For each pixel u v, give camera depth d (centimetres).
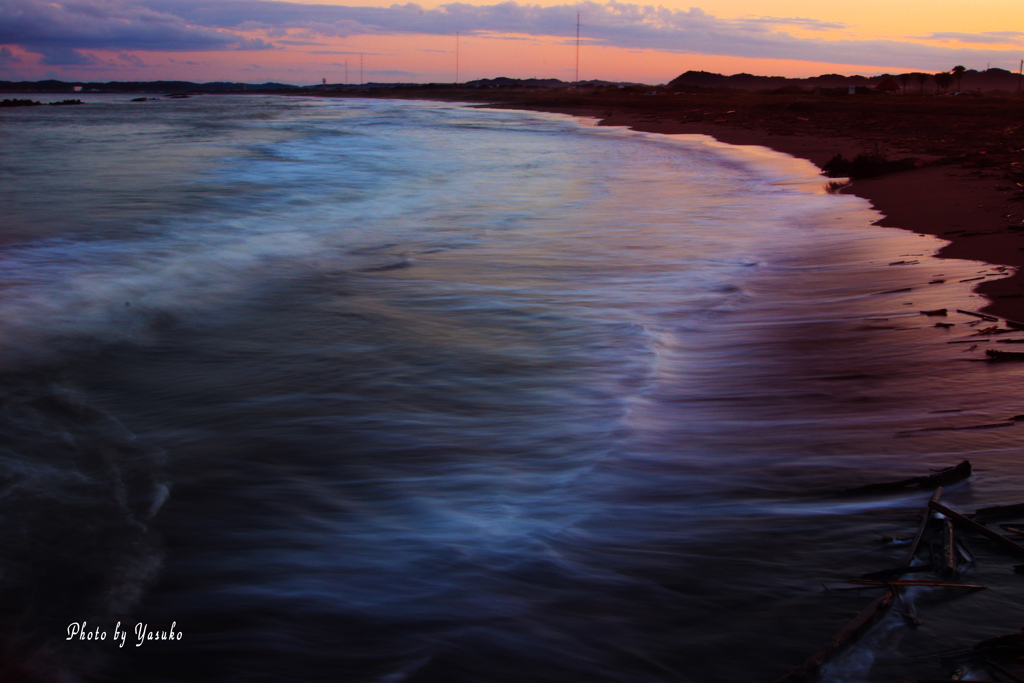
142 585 361
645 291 945
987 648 284
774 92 13300
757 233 1348
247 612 342
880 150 2945
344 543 397
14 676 303
